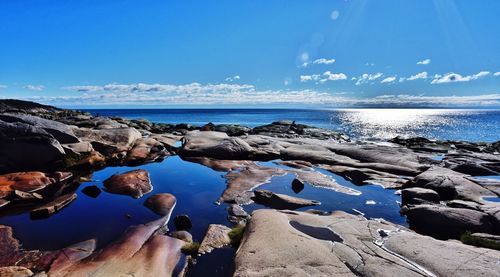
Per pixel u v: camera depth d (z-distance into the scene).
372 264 8.10
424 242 9.30
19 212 13.89
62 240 11.24
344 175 22.23
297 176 20.97
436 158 28.58
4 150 19.23
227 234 11.44
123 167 23.41
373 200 16.69
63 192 16.72
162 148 30.28
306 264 7.99
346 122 121.62
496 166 23.08
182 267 9.41
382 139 53.25
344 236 9.87
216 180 20.11
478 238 10.50
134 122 53.88
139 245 10.71
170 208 14.52
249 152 28.42
